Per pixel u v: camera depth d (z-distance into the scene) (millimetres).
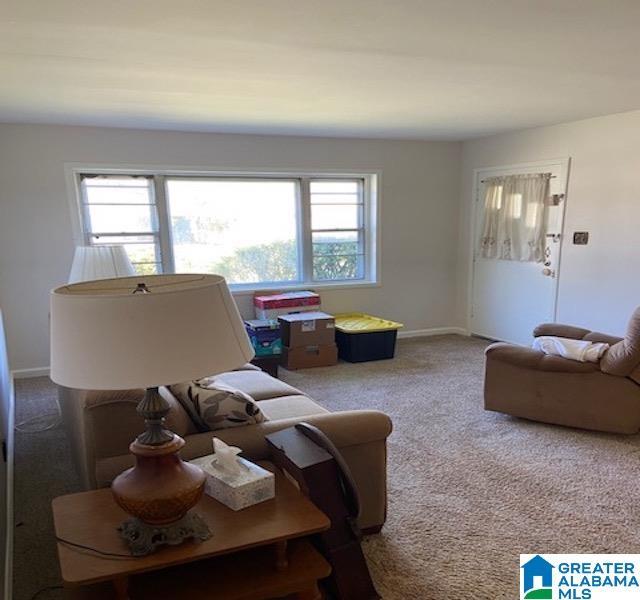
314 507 1489
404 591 1810
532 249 4898
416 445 3008
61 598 1822
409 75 2865
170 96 3277
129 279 1417
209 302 1155
